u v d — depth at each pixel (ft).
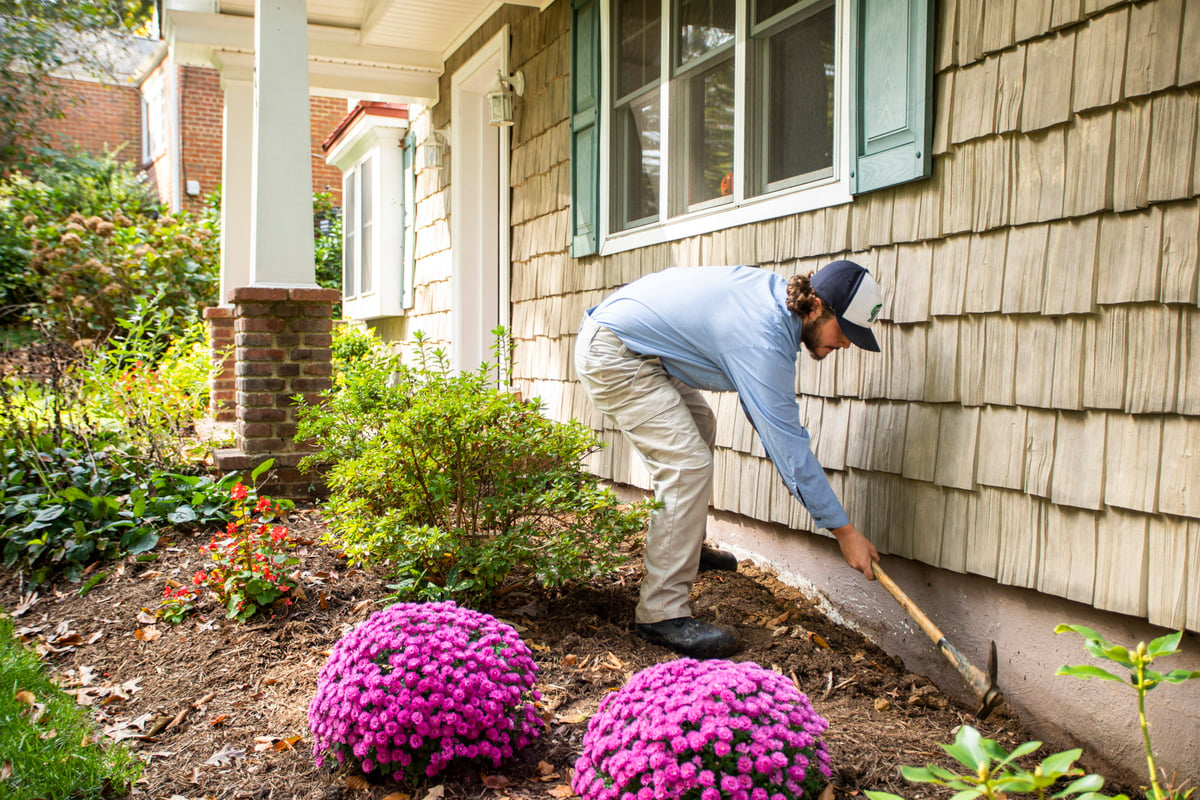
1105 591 7.95
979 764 4.20
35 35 43.19
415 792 7.28
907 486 10.16
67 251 35.63
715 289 9.93
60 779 7.50
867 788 7.34
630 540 13.57
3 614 12.03
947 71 9.41
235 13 23.61
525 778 7.48
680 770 6.14
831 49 11.07
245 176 24.61
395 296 29.86
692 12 13.92
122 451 17.12
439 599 10.87
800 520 11.73
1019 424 8.76
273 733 8.48
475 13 21.94
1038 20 8.43
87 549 13.38
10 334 27.99
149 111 65.41
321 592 11.59
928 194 9.71
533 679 7.98
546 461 11.77
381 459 11.21
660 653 9.98
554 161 18.61
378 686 7.33
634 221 15.99
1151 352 7.55
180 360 23.70
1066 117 8.20
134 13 46.39
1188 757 7.50
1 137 46.01
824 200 11.15
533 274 19.80
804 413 11.89
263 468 15.19
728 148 13.20
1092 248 8.00
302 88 17.28
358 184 33.19
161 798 7.43
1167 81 7.33
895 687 9.70
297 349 16.71
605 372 10.39
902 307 10.11
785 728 6.42
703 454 10.22
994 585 9.23
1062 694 8.54
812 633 10.78
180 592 11.53
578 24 17.25
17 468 16.07
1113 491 7.87
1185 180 7.24
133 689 9.56
